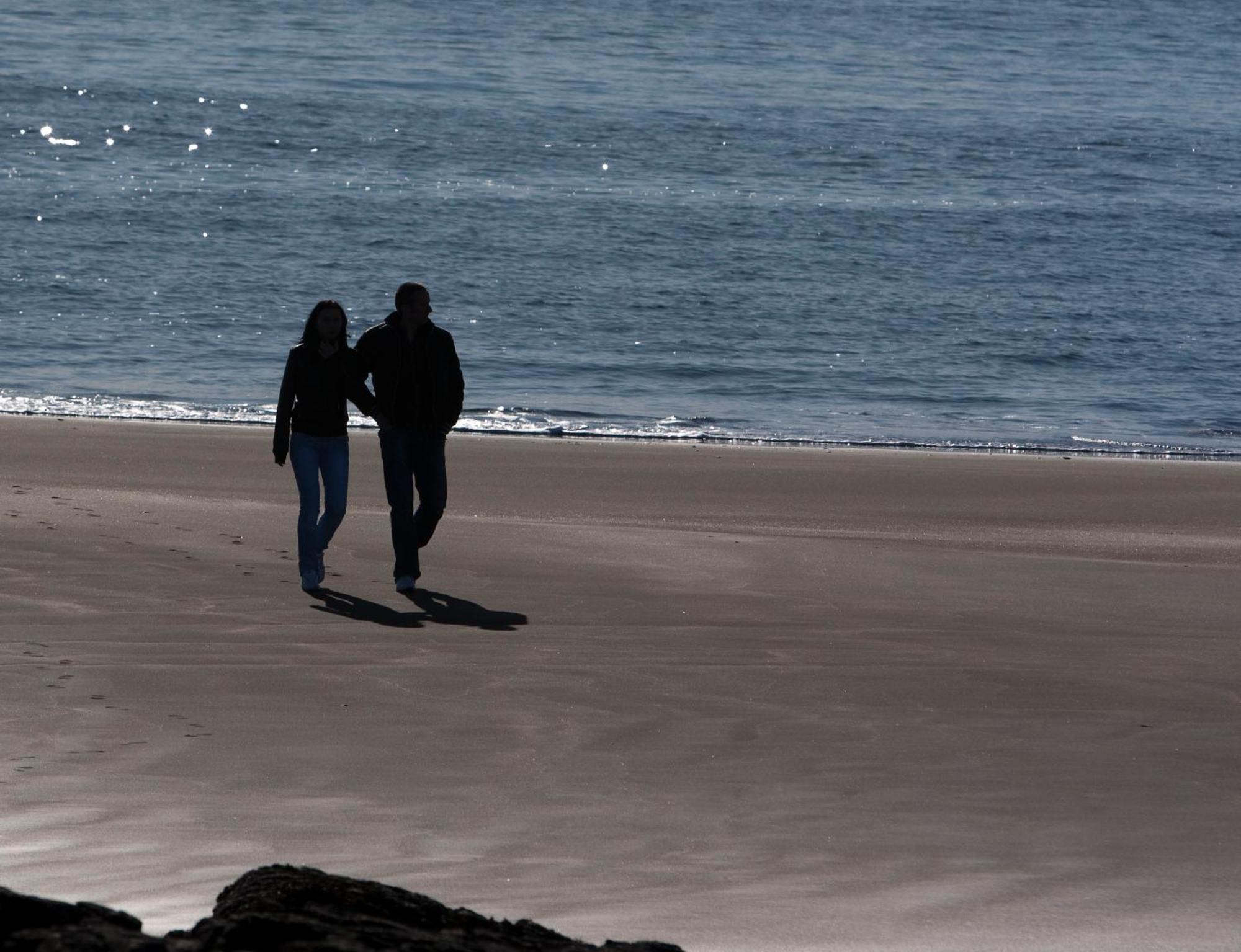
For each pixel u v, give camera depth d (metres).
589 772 21.78
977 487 59.09
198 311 101.81
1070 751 23.34
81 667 27.16
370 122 168.00
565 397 84.25
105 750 22.20
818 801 20.59
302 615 32.62
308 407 36.25
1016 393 90.75
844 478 60.16
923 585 38.59
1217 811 20.31
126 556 37.88
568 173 151.38
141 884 16.55
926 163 165.00
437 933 11.71
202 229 123.94
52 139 154.50
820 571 40.16
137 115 165.50
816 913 16.12
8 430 62.66
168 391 81.75
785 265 121.94
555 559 40.41
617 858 18.02
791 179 154.75
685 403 84.56
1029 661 29.89
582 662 28.80
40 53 194.88
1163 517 53.91
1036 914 16.19
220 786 20.62
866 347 100.31
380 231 126.00
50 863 17.23
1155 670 29.25
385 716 24.62
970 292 116.81
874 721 25.02
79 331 94.94
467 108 177.62
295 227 126.12
